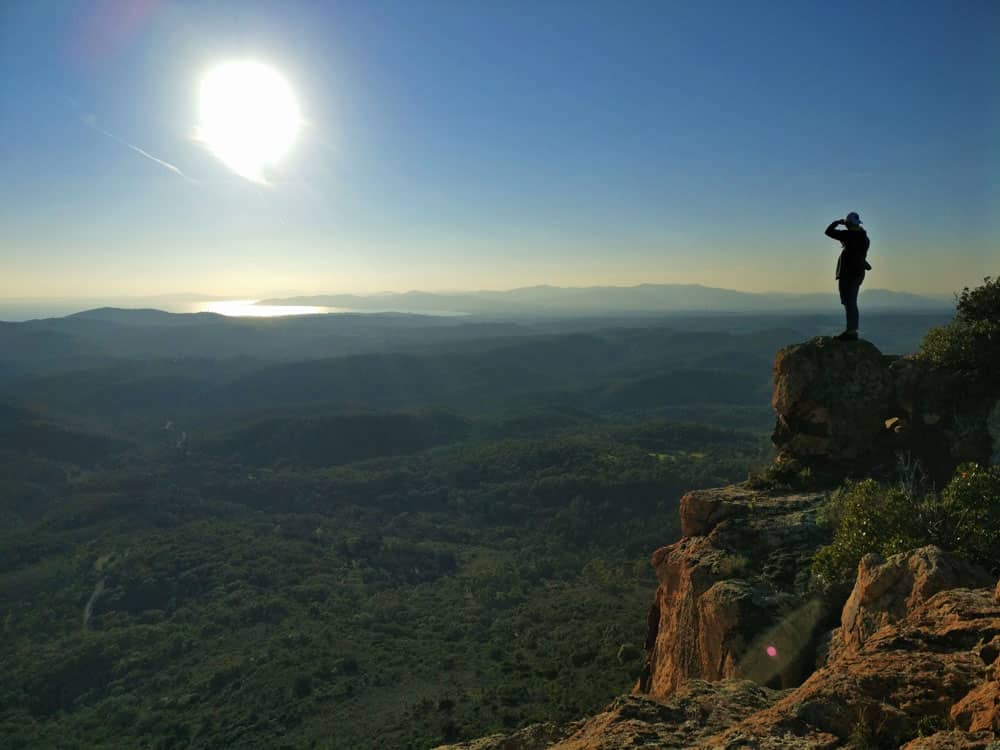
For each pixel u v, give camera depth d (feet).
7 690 269.64
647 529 439.63
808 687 20.65
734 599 37.78
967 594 24.77
